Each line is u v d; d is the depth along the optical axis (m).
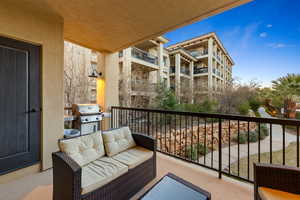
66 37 3.26
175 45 13.84
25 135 2.03
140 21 2.58
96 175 1.30
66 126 3.98
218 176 2.01
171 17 2.46
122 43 3.58
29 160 2.06
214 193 1.64
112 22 2.61
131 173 1.54
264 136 5.72
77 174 1.07
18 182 1.84
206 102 8.71
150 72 10.77
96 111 3.43
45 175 2.04
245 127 6.55
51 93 2.30
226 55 14.54
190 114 2.38
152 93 8.45
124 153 1.82
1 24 1.81
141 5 2.12
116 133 1.95
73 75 6.62
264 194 1.02
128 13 2.33
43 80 2.20
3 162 1.83
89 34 3.11
